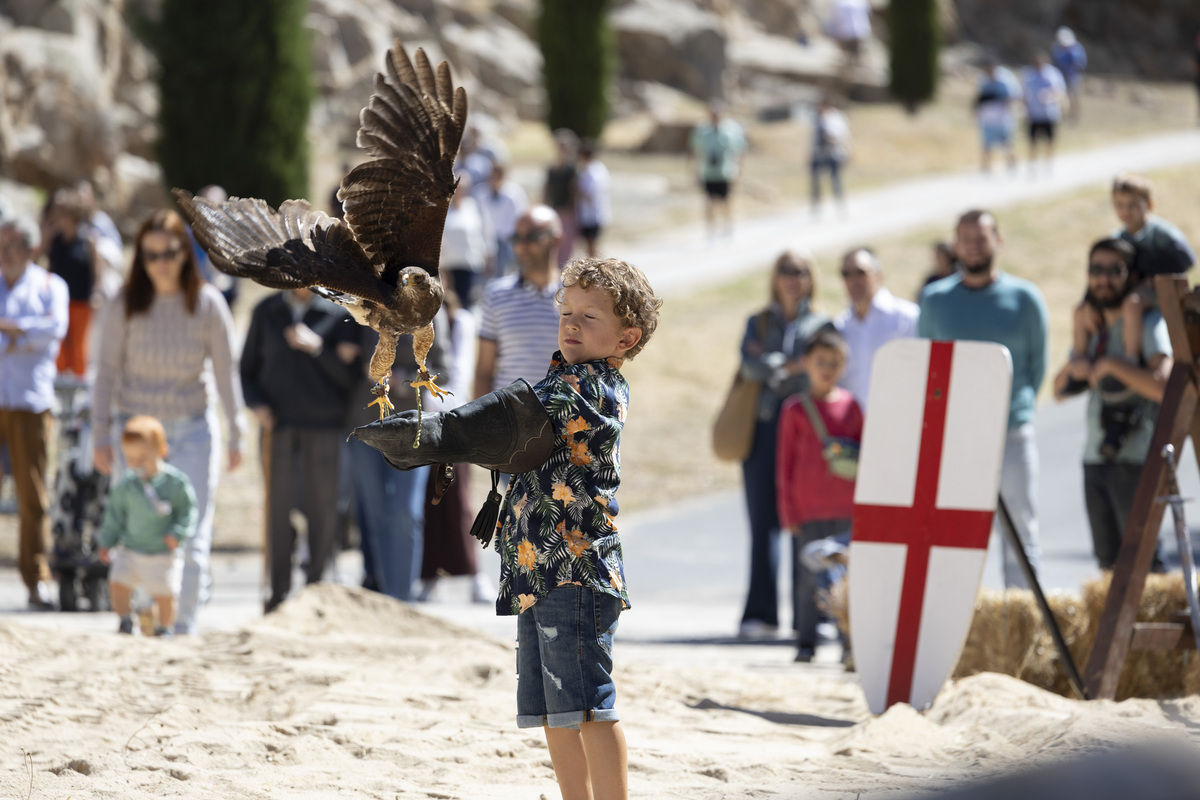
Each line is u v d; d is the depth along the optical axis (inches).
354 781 335.0
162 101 1740.9
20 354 714.2
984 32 4141.2
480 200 1483.8
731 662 587.5
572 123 2827.3
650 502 1165.1
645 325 284.7
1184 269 531.5
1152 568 531.8
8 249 715.4
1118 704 403.9
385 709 411.8
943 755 364.2
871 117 3063.5
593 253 1660.9
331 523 656.4
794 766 353.4
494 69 3083.2
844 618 543.5
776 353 668.1
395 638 547.8
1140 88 3838.6
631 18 3393.2
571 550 273.4
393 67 220.8
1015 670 487.8
